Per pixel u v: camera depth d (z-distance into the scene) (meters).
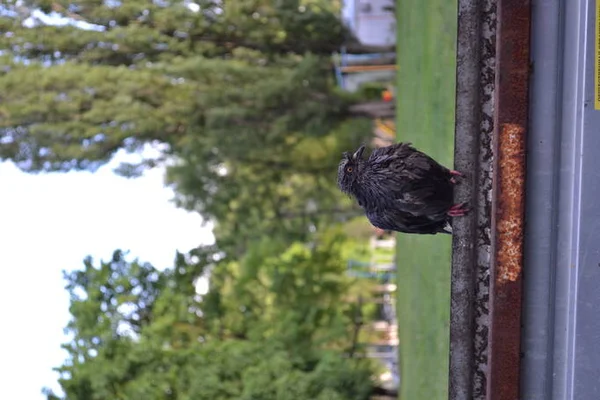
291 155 16.58
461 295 3.86
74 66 14.39
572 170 3.54
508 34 3.56
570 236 3.57
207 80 14.84
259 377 12.33
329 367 12.73
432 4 8.99
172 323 13.53
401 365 11.33
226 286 16.28
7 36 14.23
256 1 14.75
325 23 15.07
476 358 3.87
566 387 3.62
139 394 12.30
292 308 14.73
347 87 15.85
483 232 3.82
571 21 3.50
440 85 8.39
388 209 4.18
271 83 14.67
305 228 17.84
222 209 17.20
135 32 14.42
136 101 14.83
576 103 3.50
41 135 14.41
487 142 3.78
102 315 13.19
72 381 12.75
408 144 4.18
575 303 3.54
